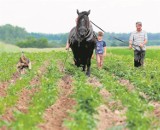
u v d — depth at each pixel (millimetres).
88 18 23188
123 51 63094
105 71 27438
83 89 17844
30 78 23359
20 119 13094
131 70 27391
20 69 26031
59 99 17859
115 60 36812
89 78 23547
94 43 23500
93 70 26750
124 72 26938
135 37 27438
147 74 25844
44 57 40312
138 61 27797
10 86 20344
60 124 13656
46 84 20641
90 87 18828
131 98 17031
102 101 16703
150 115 14695
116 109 15844
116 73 26641
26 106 16312
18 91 19172
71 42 23688
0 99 16578
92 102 15367
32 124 12625
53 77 23641
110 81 21938
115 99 17328
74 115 13523
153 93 18922
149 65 33844
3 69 28281
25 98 17906
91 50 23688
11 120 13586
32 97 17891
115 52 61719
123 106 16125
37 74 25656
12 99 16484
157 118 14312
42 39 174625
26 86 20500
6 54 48500
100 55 27922
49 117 14328
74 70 26203
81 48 23484
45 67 30469
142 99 17969
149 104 16797
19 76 25156
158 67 32156
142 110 15000
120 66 31031
